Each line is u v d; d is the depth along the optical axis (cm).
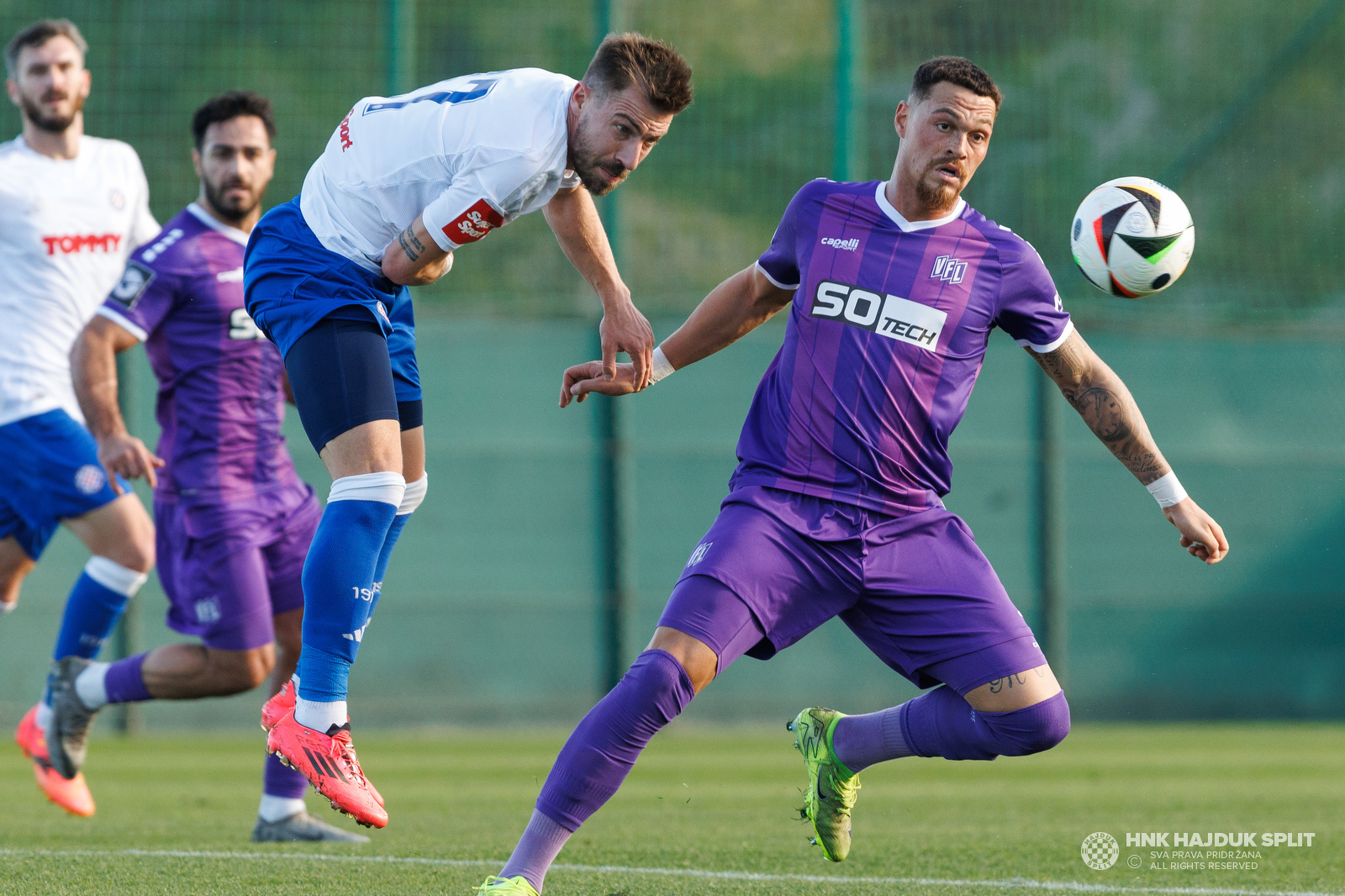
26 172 1958
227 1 4259
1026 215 4647
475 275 4100
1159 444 4212
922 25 4694
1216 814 2027
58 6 4134
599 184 1126
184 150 4156
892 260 1177
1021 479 4091
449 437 3866
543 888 1296
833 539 1145
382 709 3775
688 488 3972
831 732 1318
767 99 4572
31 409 1903
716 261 4359
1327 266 4725
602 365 1212
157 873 1343
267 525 1748
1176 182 4772
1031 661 1173
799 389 1179
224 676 1736
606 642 3909
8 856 1467
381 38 4300
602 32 4259
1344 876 1459
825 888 1314
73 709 1759
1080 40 4800
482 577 3856
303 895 1224
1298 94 4847
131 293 1694
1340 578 4269
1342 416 4316
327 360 1121
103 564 1845
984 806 2155
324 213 1162
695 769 2831
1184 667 4159
